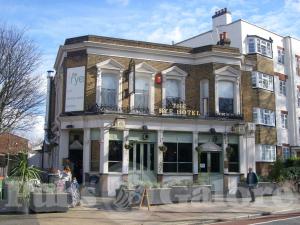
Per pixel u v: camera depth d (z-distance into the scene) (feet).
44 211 52.54
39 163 135.44
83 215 51.75
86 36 83.30
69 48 84.12
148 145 83.41
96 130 80.59
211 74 90.07
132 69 83.46
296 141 124.36
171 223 47.14
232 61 92.22
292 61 127.75
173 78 89.61
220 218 51.39
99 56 83.61
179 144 85.40
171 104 87.45
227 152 87.61
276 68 122.52
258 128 109.40
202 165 86.89
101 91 83.25
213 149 84.12
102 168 77.61
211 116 88.43
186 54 90.84
